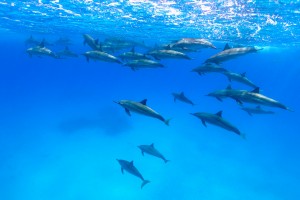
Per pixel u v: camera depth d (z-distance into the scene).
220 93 7.13
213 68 8.53
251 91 6.55
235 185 16.70
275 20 15.96
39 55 11.99
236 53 7.68
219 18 16.00
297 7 13.02
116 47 12.74
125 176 16.28
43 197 14.01
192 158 19.97
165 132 24.64
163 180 16.38
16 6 16.42
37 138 21.38
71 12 17.02
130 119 26.61
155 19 17.34
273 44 25.70
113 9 15.41
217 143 23.67
